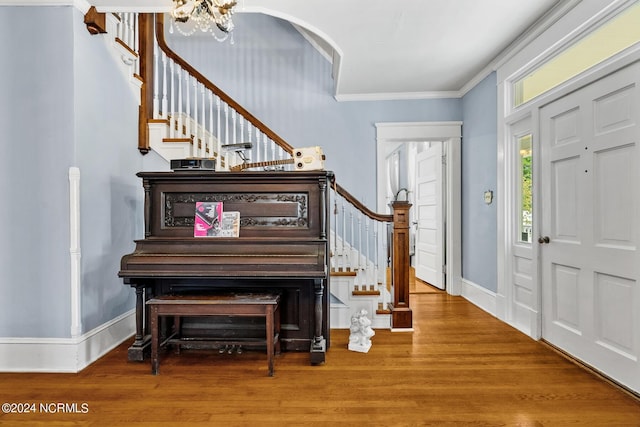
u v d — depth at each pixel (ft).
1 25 7.46
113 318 8.80
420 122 14.01
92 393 6.42
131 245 9.65
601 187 7.01
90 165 7.95
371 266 11.46
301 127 14.25
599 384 6.70
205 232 7.99
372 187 14.17
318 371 7.35
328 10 8.07
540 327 9.05
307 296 8.48
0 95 7.46
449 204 14.34
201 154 11.20
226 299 7.26
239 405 6.02
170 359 7.96
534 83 9.48
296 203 8.07
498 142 10.89
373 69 11.57
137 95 10.00
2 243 7.48
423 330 9.98
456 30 9.02
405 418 5.64
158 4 7.68
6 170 7.47
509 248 10.49
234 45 14.29
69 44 7.41
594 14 6.95
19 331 7.45
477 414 5.74
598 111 7.04
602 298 7.04
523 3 7.83
